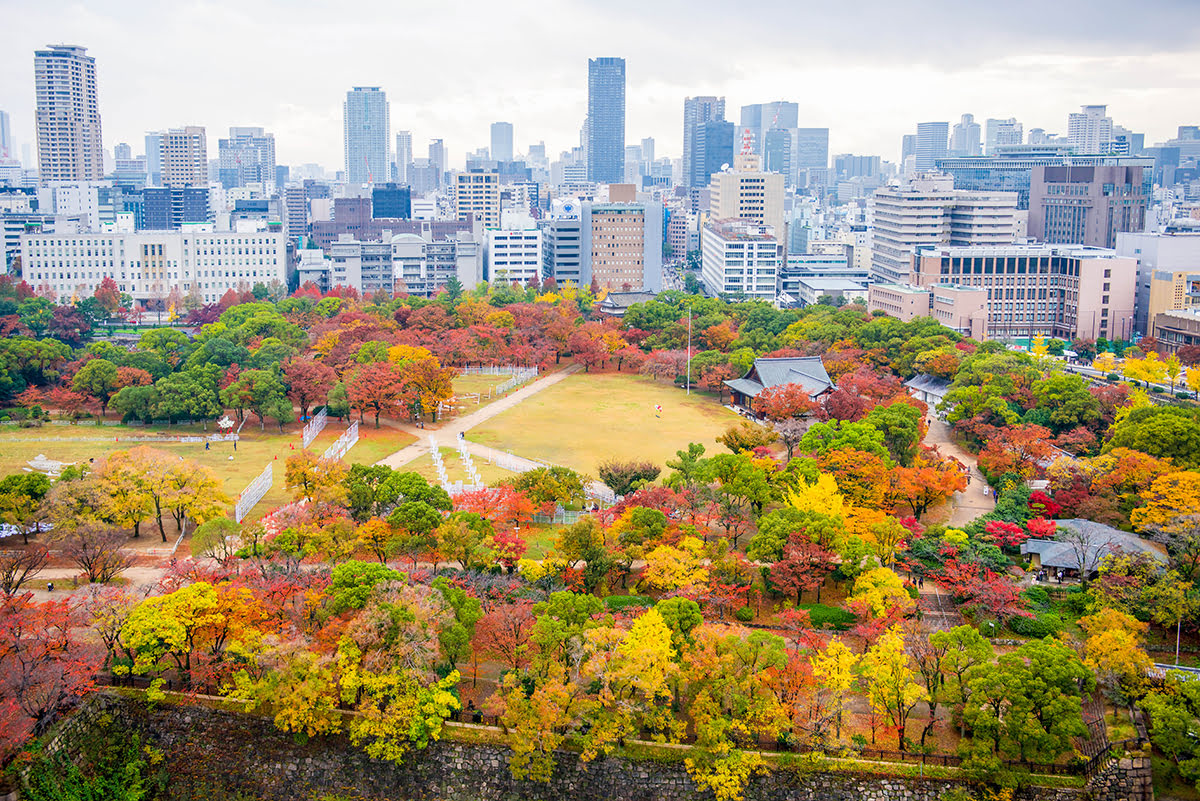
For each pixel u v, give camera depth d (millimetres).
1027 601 146250
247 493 186875
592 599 137125
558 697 120688
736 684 122438
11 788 117125
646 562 151000
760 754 122312
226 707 129000
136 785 124938
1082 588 153750
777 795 121125
